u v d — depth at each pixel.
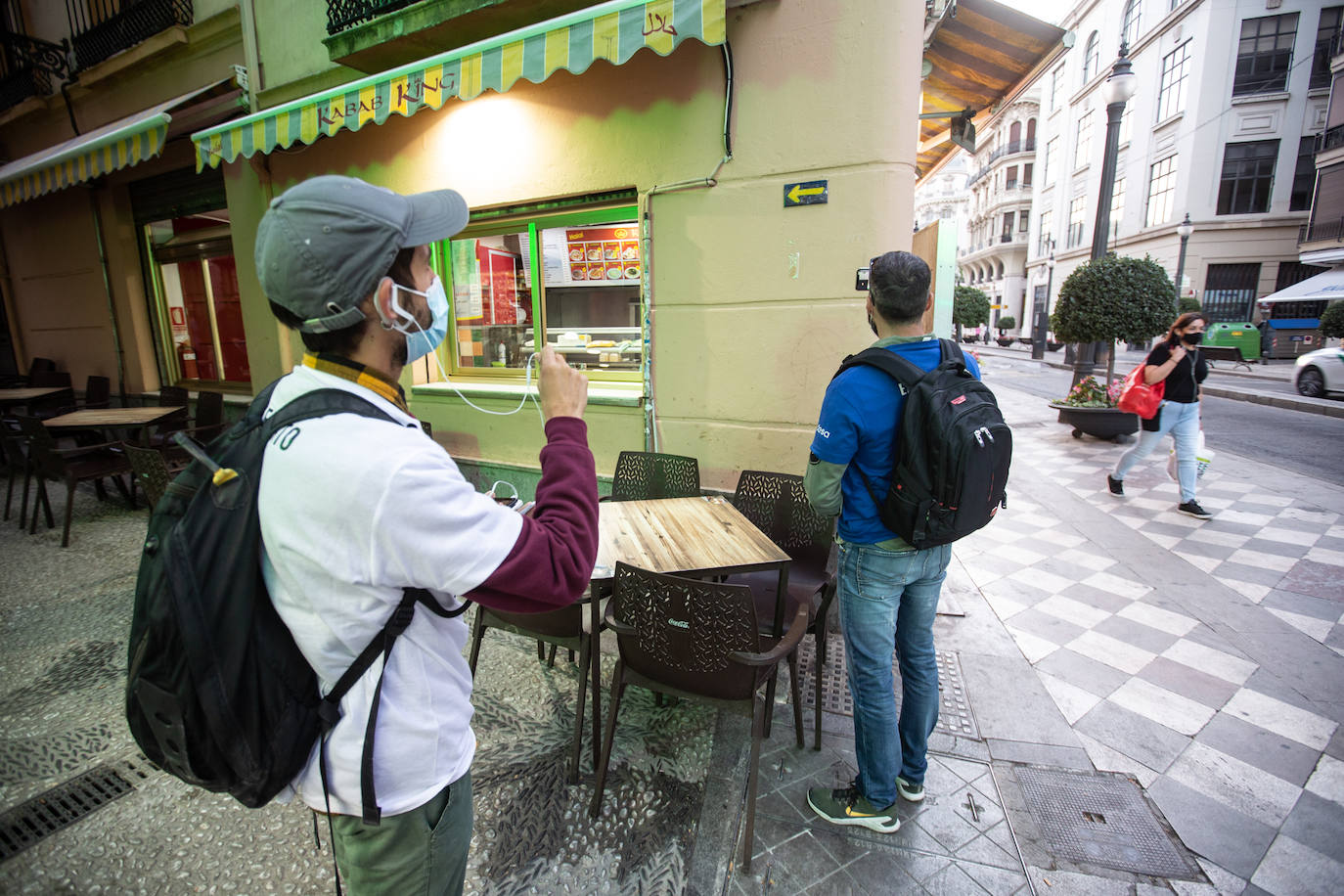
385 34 4.06
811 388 3.36
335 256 0.80
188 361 7.39
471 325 4.84
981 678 2.84
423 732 0.94
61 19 7.16
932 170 7.02
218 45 5.71
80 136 6.92
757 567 2.17
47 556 4.32
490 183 4.18
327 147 4.84
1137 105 27.73
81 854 1.98
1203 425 9.12
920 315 1.84
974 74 5.03
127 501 5.66
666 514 2.75
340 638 0.85
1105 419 7.45
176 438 0.85
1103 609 3.47
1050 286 30.62
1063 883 1.85
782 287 3.34
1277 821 2.06
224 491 0.81
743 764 2.33
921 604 1.98
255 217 5.40
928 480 1.70
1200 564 4.04
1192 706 2.64
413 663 0.93
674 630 1.92
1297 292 19.11
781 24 3.12
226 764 0.83
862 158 3.06
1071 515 5.01
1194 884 1.84
